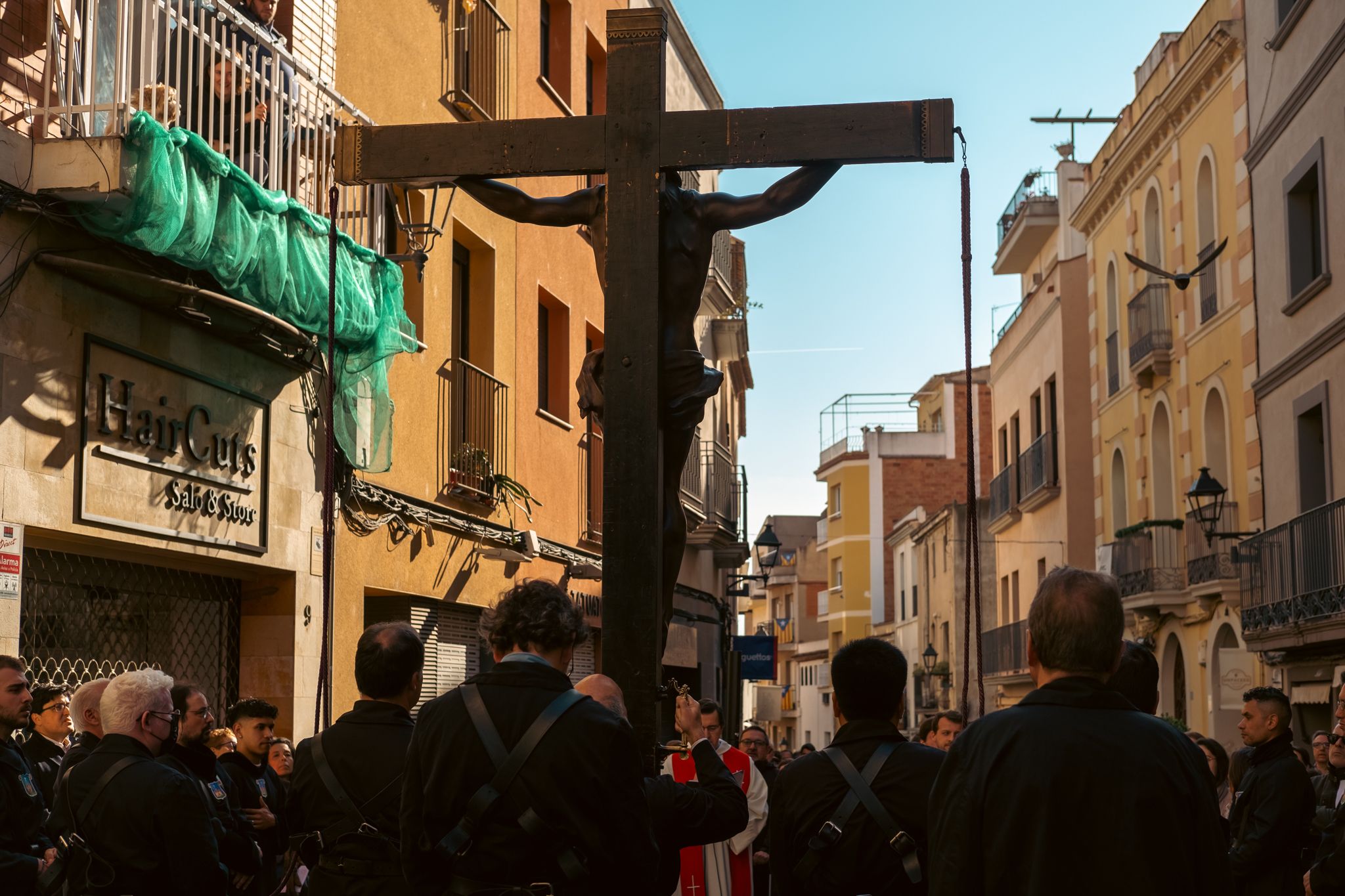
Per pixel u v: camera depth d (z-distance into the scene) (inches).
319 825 179.9
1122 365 1073.5
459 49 548.7
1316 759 348.2
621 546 168.2
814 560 2827.3
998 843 122.2
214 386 367.6
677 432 175.0
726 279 997.8
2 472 292.2
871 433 2461.9
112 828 189.8
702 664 940.6
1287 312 745.6
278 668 402.3
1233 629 848.3
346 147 182.2
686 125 174.9
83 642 339.3
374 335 426.9
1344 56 663.1
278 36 399.2
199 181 328.2
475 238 564.7
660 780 163.6
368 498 450.9
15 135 299.4
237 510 376.5
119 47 314.3
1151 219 1015.6
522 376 611.2
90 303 321.4
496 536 562.3
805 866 168.1
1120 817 120.0
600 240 180.1
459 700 141.8
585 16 729.0
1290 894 261.0
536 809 135.0
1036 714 126.4
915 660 2057.1
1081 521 1192.2
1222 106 861.8
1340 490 676.1
